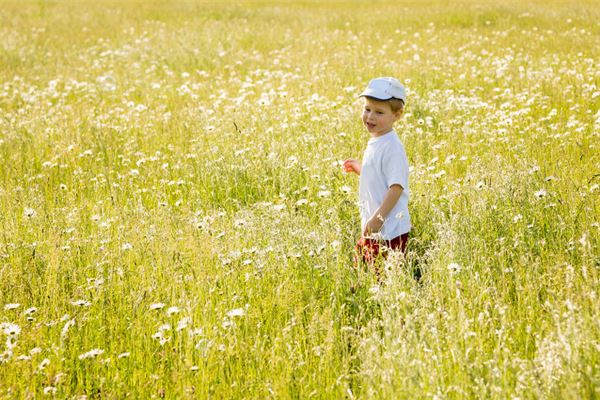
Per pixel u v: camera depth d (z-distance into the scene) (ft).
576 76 33.60
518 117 27.35
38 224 18.02
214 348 11.69
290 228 16.07
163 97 35.53
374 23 64.59
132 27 64.13
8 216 18.33
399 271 13.50
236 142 25.05
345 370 11.48
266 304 13.32
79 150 25.46
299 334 12.69
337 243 15.11
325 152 23.18
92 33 61.31
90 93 37.11
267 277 14.47
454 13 66.13
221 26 63.05
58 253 15.35
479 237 15.43
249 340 12.40
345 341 12.14
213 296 13.75
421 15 67.36
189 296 13.83
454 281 13.42
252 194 21.35
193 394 10.85
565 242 15.15
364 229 15.51
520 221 15.92
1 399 10.50
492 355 11.31
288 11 76.13
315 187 20.54
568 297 12.04
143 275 14.34
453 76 37.96
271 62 45.62
